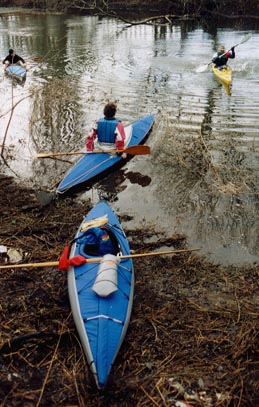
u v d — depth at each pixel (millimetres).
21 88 13594
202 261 5895
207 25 27672
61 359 4305
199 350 4418
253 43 21391
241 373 4148
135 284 5387
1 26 29016
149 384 4023
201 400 3877
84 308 4480
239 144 9398
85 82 14180
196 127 10289
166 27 27594
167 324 4750
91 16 34156
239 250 6152
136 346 4457
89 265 5016
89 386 3986
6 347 4406
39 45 21547
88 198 7520
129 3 35156
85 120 10844
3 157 9016
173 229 6637
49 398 3885
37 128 10398
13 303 5035
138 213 7070
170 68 16219
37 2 40031
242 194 7582
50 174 8352
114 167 8336
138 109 11484
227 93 12945
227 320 4816
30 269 5656
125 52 19547
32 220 6758
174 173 8344
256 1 29688
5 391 3941
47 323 4738
